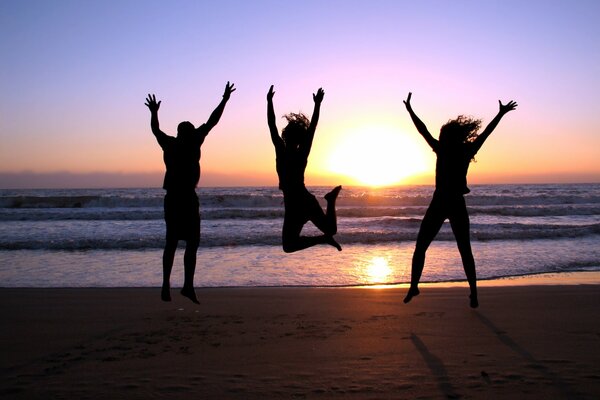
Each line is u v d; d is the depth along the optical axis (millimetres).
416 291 6070
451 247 14297
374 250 13828
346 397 3561
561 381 3830
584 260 11766
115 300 7238
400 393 3623
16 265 11305
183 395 3609
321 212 5160
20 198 33125
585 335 5195
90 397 3584
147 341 5039
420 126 6098
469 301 7074
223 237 15328
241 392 3662
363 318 6035
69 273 10250
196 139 5984
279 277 9727
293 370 4129
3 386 3807
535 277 9672
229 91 6078
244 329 5508
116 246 14344
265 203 34469
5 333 5398
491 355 4512
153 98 6090
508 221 24578
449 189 5957
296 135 5199
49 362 4387
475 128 6027
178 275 9984
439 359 4398
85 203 33781
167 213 6020
